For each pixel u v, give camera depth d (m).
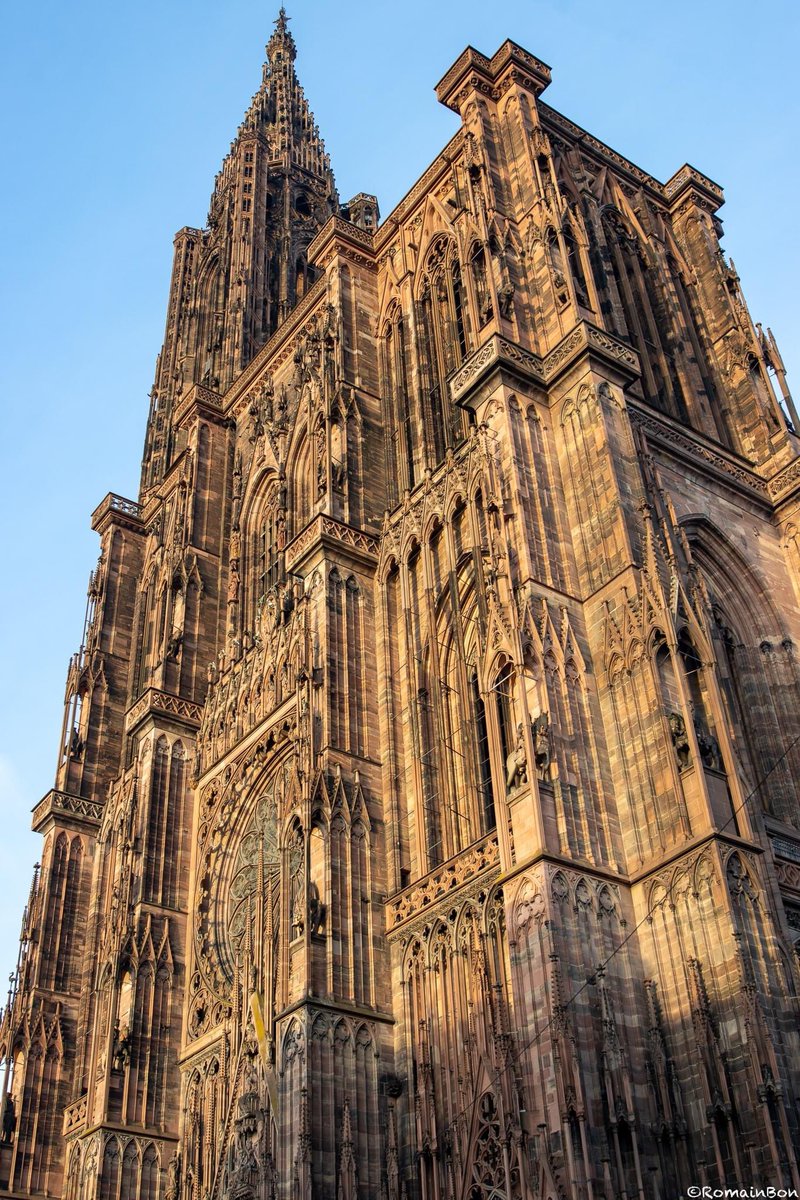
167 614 73.62
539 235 55.78
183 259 110.06
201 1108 54.97
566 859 38.97
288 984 47.31
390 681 54.69
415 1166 43.12
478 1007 42.72
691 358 63.25
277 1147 44.12
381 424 64.75
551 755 41.00
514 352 51.25
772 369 62.28
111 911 63.53
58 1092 67.56
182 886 63.56
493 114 63.38
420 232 68.31
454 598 51.84
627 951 38.50
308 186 113.31
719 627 51.91
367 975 47.41
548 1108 35.59
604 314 60.12
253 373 79.50
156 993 59.72
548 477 48.81
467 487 52.94
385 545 58.28
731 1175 33.28
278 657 61.75
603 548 46.03
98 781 79.12
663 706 41.03
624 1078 35.28
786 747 50.09
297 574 59.03
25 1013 69.12
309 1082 43.97
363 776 52.34
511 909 39.28
